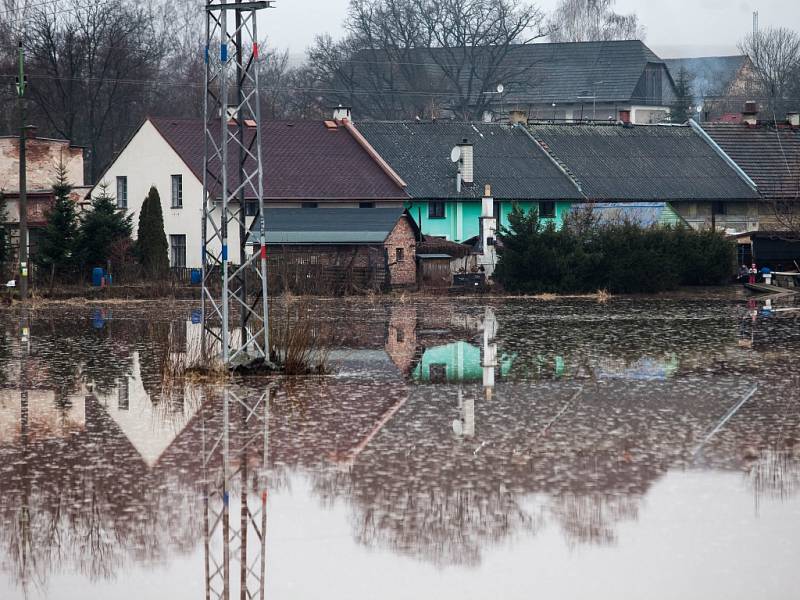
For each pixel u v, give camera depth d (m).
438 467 60.19
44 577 45.50
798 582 43.91
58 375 91.38
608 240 184.00
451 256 191.38
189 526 51.22
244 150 89.31
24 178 157.00
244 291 91.38
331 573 45.84
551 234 182.50
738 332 123.50
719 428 69.75
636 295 182.00
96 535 50.00
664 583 44.06
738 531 49.66
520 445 65.19
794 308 156.50
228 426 70.50
